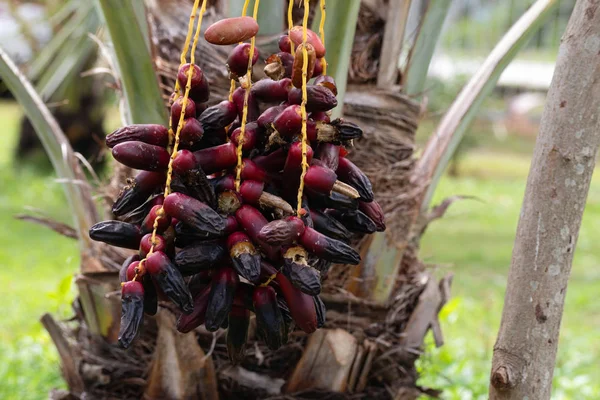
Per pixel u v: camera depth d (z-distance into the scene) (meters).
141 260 0.95
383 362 1.33
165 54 1.33
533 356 1.08
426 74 1.40
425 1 1.39
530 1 2.13
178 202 0.93
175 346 1.27
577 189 1.06
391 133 1.35
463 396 1.95
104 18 1.25
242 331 0.99
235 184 0.96
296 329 1.30
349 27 1.23
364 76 1.36
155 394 1.29
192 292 1.00
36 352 2.26
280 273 0.96
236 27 0.98
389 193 1.35
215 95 1.29
